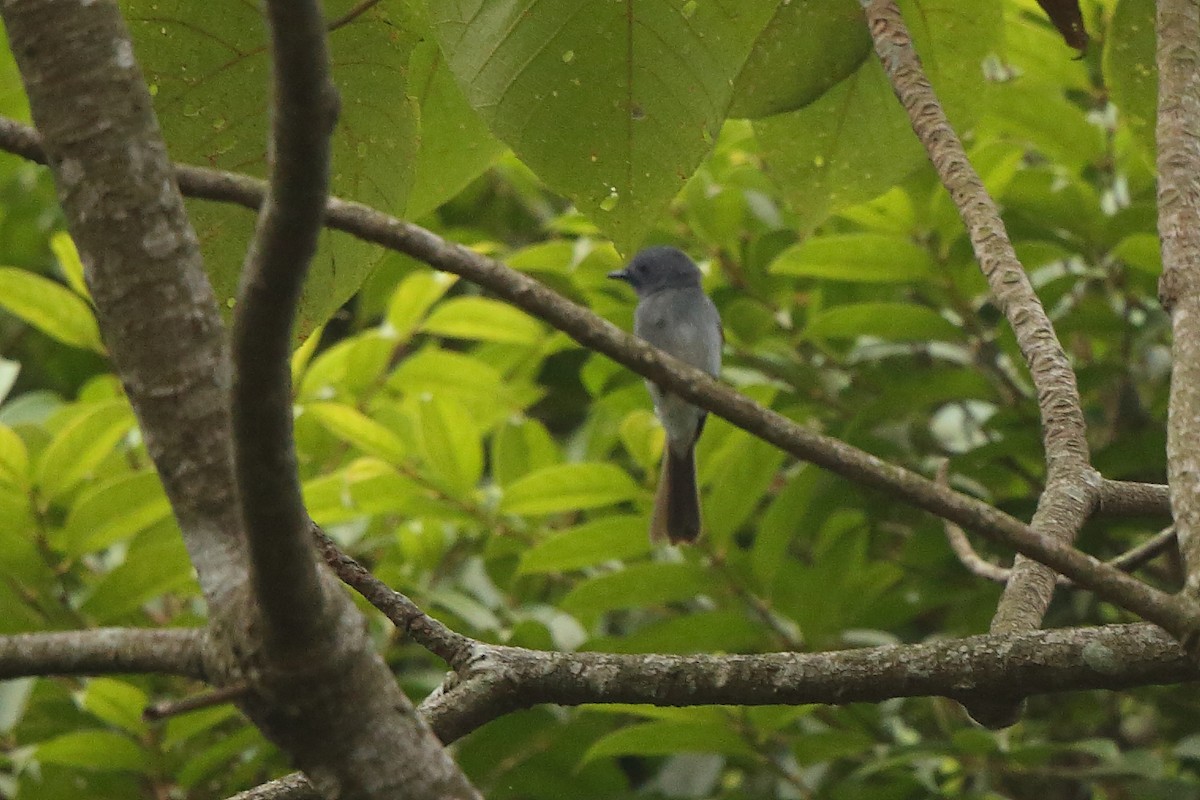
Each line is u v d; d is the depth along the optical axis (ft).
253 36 16.40
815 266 28.58
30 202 41.83
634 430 29.68
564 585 34.04
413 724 9.48
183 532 9.84
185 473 9.81
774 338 32.63
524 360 34.53
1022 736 30.09
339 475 28.17
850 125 19.80
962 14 19.42
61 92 10.15
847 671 12.98
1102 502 15.49
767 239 31.32
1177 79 15.33
